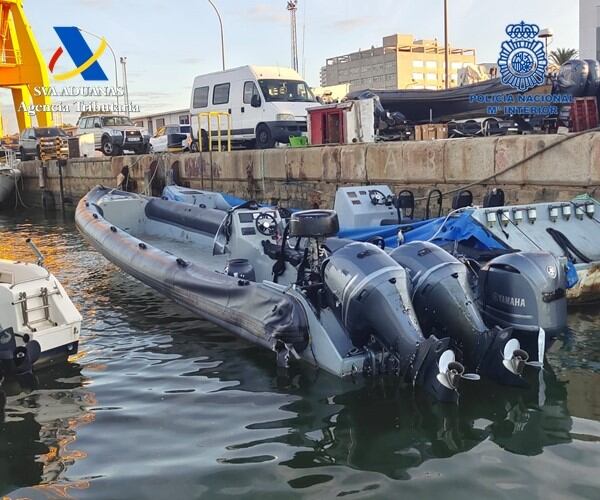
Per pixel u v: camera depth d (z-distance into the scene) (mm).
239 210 7695
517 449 3980
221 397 4988
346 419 4480
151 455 4070
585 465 3748
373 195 9266
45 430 4543
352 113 14609
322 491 3566
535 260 5082
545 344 5102
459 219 7328
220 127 18953
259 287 5805
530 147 9500
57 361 5996
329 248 6363
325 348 5195
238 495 3559
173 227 10914
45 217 21844
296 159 13945
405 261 5180
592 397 4715
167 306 8047
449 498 3445
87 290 9133
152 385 5336
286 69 19000
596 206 7809
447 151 10727
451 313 4891
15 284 5883
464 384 4949
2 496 3666
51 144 25297
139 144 23375
